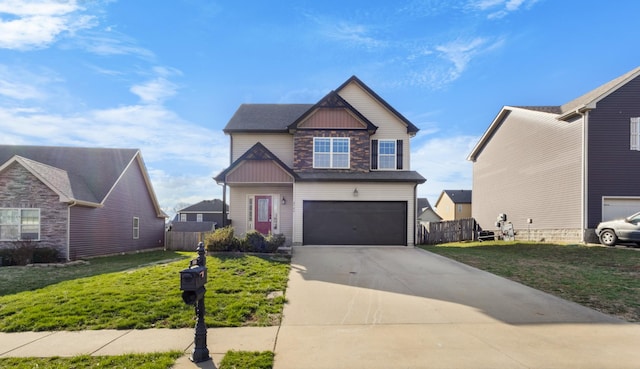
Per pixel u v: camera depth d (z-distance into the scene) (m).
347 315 6.09
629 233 14.00
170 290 7.34
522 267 10.23
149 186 23.72
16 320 5.74
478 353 4.53
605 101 16.14
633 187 15.88
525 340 4.95
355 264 10.70
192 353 4.38
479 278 8.75
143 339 5.05
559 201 17.72
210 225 25.22
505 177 22.80
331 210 15.89
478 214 26.61
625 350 4.60
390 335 5.17
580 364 4.21
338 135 17.30
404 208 15.94
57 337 5.13
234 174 15.68
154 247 24.84
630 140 16.03
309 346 4.78
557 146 18.00
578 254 13.01
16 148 19.86
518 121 21.42
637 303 6.59
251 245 12.30
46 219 15.46
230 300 6.73
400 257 12.10
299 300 6.95
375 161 17.66
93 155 20.67
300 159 17.16
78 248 16.16
